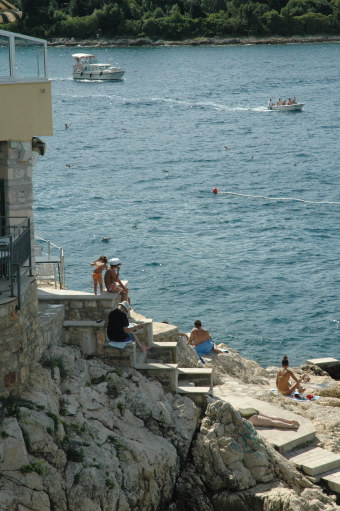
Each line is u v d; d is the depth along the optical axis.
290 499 58.69
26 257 61.94
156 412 63.56
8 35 62.06
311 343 126.31
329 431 71.00
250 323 134.25
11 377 54.84
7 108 63.25
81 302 70.50
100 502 53.38
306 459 65.38
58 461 53.22
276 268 165.12
